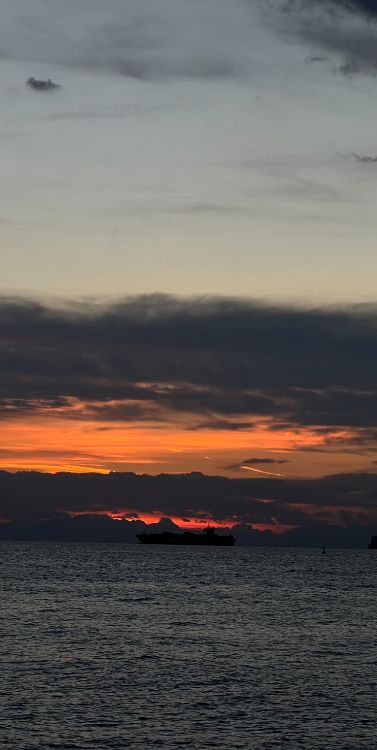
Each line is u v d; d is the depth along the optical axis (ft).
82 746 146.20
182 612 358.02
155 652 243.40
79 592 456.45
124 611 357.82
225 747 146.72
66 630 288.92
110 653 239.91
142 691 188.85
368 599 443.32
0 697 179.32
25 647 246.47
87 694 184.75
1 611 345.72
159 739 151.02
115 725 159.53
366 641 275.18
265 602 413.80
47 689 188.75
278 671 215.31
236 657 236.84
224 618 336.70
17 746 145.38
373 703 179.63
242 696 185.06
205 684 197.47
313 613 362.33
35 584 511.81
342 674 212.23
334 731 157.17
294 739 151.84
